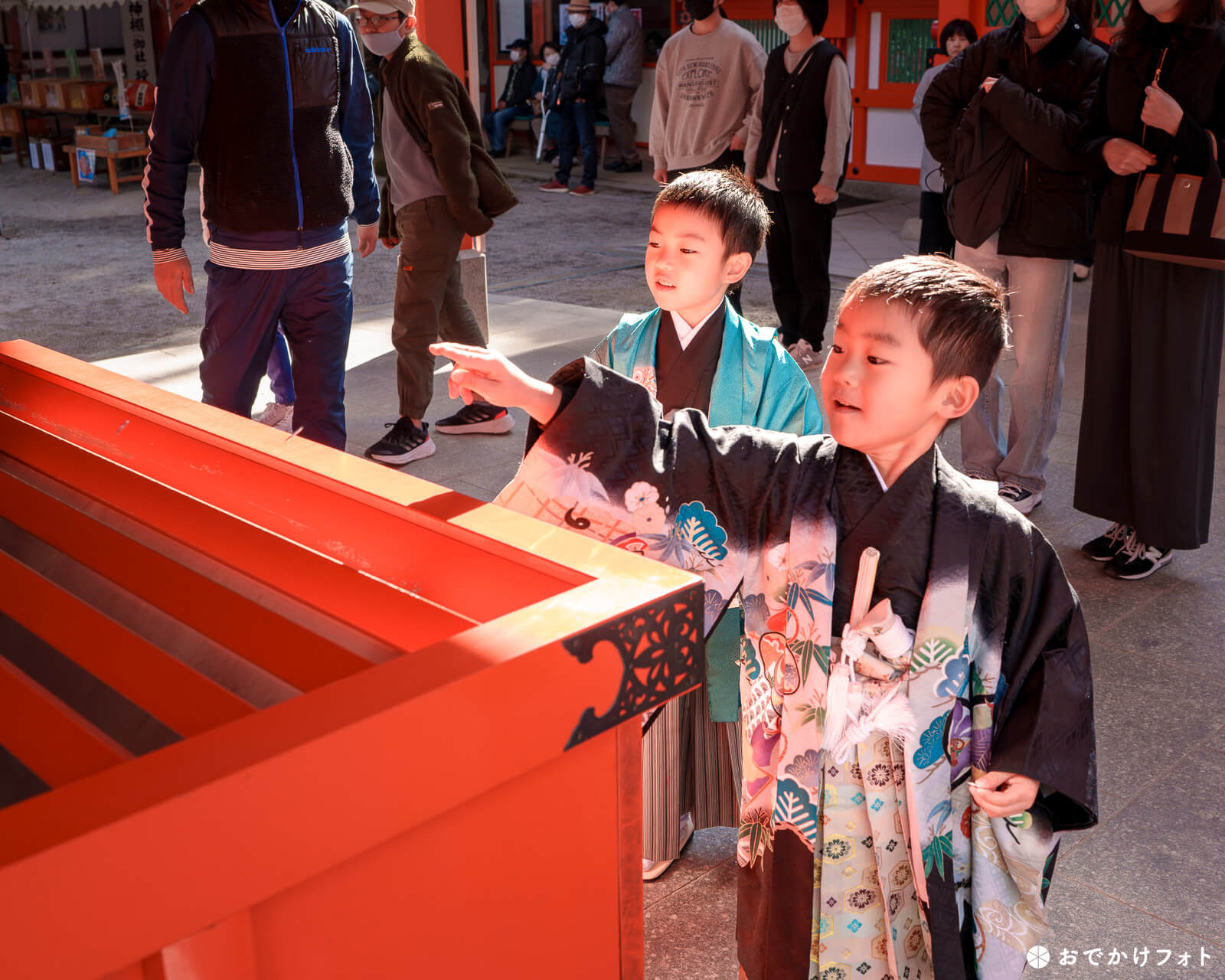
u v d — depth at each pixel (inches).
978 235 135.9
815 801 48.1
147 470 41.9
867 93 466.9
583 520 48.1
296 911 21.8
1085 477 127.0
